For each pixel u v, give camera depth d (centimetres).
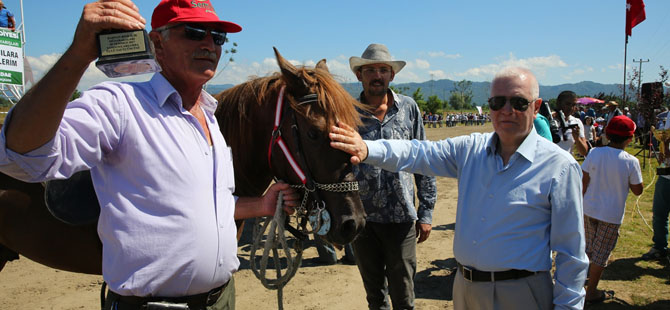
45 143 118
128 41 120
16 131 115
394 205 277
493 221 188
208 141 164
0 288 401
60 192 194
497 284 188
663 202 464
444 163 220
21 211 221
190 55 159
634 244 525
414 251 288
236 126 219
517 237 184
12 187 220
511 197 186
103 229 142
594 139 1152
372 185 275
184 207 141
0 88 982
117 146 140
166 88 148
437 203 805
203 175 149
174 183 141
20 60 1010
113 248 140
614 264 462
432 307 377
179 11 157
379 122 288
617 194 368
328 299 393
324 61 229
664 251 471
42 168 122
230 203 162
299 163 196
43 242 221
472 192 201
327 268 473
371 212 278
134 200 139
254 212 203
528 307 186
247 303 381
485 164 199
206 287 151
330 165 191
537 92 188
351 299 394
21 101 116
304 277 445
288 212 203
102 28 116
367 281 293
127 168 139
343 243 191
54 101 115
